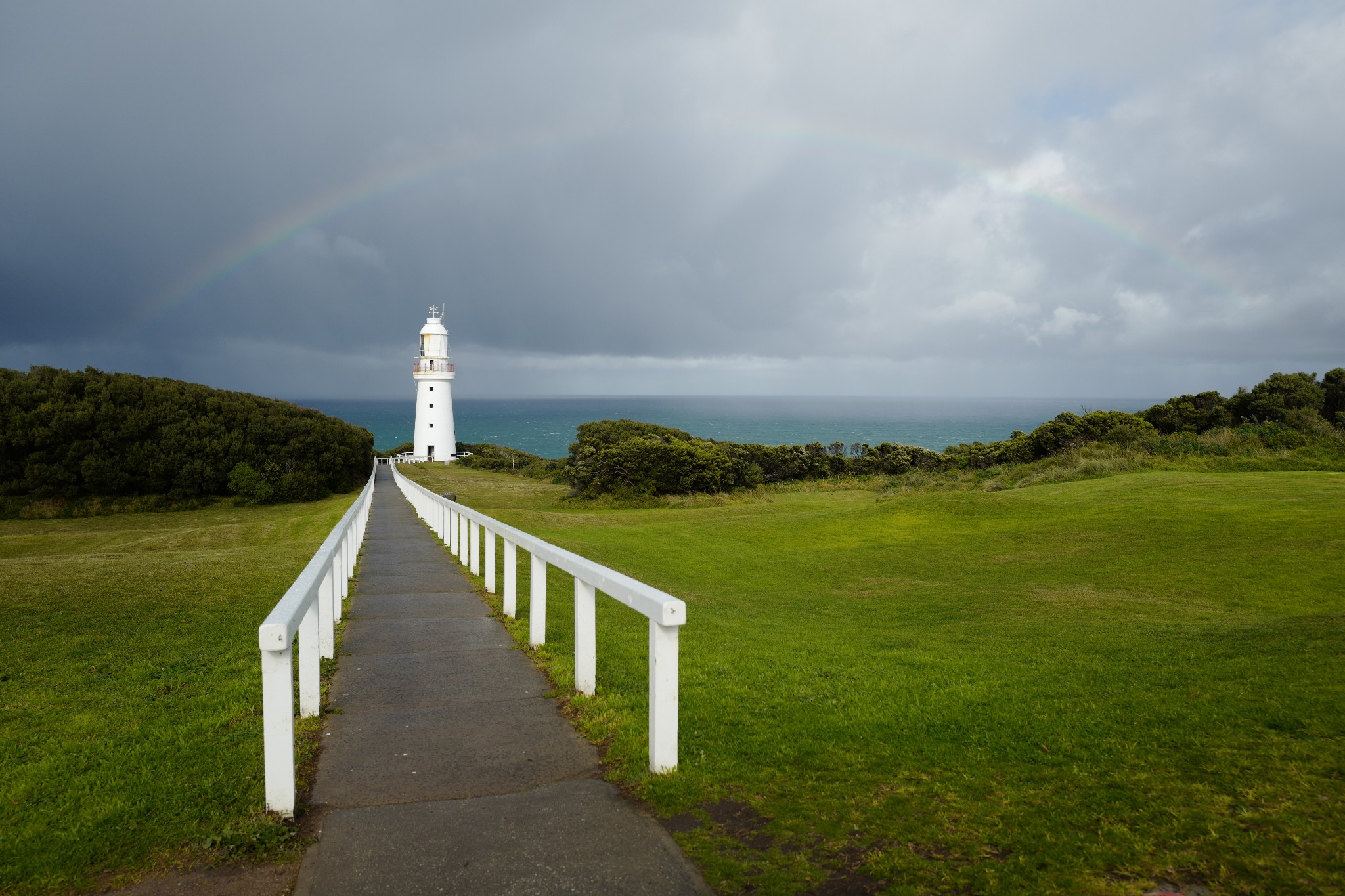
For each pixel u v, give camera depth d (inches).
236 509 2229.3
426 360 3597.4
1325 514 719.7
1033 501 959.6
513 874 137.8
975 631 421.1
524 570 618.8
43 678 279.3
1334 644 297.0
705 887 131.9
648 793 171.0
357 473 2938.0
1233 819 143.6
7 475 2062.0
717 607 540.1
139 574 515.8
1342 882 120.3
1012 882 127.2
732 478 2096.5
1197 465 1172.5
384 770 191.2
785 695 253.8
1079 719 215.3
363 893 132.0
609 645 343.6
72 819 161.5
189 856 146.3
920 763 185.3
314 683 229.8
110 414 2165.4
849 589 621.0
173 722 227.8
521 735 217.2
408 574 555.8
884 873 132.6
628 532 1011.9
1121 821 147.2
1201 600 487.5
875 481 2071.9
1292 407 1568.7
